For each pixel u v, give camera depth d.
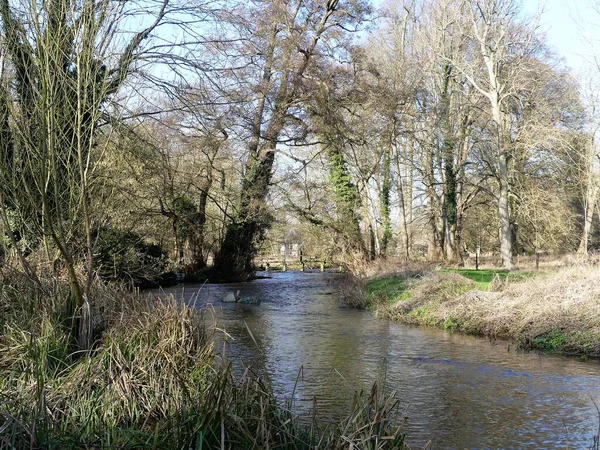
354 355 11.84
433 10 37.34
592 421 7.75
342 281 28.31
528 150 34.69
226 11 16.86
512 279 19.22
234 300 22.47
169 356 7.52
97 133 9.62
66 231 8.79
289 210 32.91
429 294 18.55
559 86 35.97
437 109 36.94
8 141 8.27
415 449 6.73
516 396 8.93
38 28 7.83
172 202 24.12
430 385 9.53
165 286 29.30
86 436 5.55
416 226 45.22
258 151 30.86
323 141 30.69
